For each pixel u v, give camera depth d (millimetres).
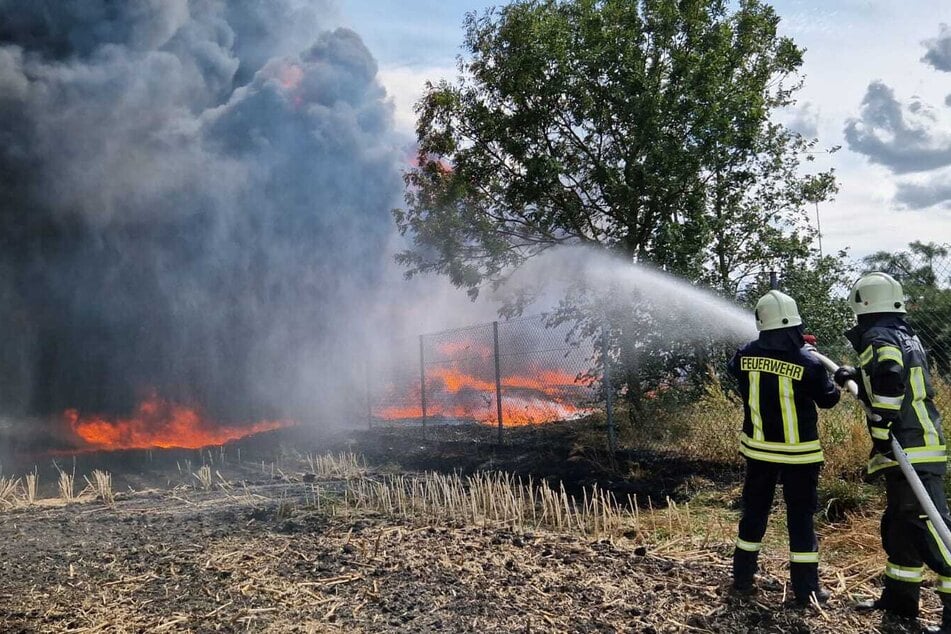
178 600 4547
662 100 10383
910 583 3863
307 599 4453
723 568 4836
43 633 4090
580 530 6250
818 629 3799
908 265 8070
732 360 4496
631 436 10008
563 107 11484
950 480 5488
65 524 7141
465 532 6078
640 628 3852
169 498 8836
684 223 10430
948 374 7227
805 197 12023
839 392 4168
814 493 4152
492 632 3854
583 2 11086
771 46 11852
